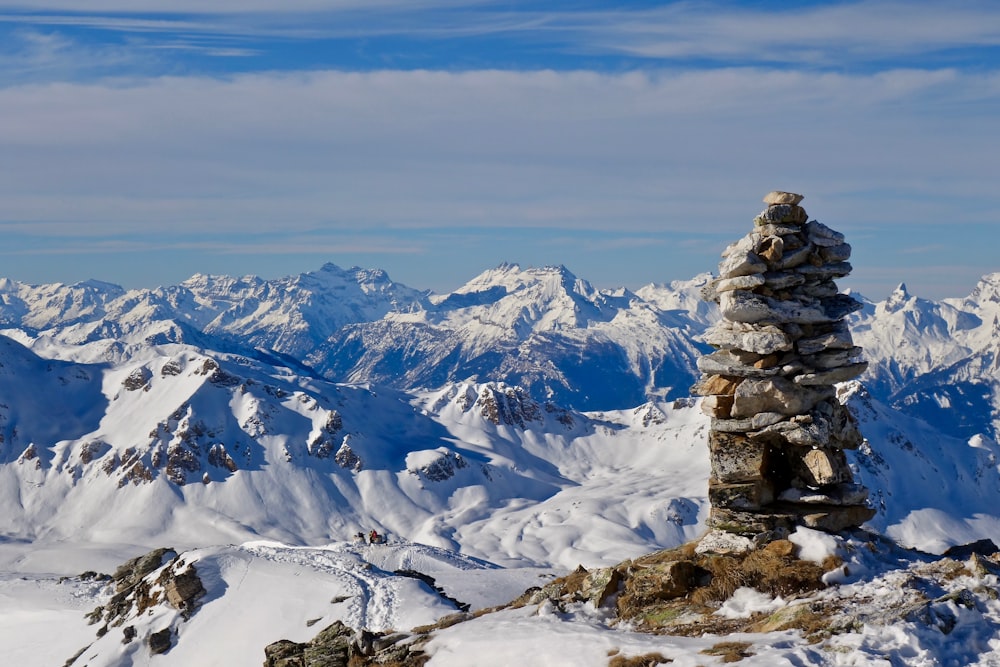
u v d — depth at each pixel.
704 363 33.16
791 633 25.12
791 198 32.25
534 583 92.31
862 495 31.66
